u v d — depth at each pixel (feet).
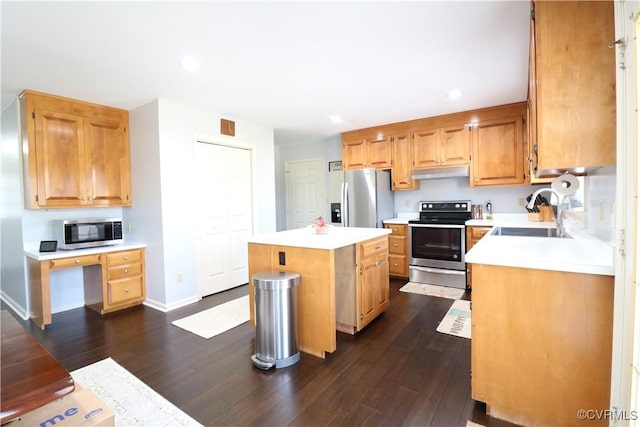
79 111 10.57
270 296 6.95
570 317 4.58
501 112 12.39
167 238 10.91
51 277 11.01
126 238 12.39
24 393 2.46
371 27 6.46
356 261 8.50
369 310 9.07
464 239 12.67
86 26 6.12
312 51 7.43
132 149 11.69
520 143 12.15
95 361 7.38
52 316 10.52
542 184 12.96
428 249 13.57
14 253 11.12
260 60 7.83
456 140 13.35
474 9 5.90
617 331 3.92
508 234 9.05
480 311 5.23
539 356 4.82
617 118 3.79
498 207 13.84
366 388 6.16
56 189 10.07
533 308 4.83
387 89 10.12
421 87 9.99
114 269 10.74
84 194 10.68
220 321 9.77
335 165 17.47
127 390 6.19
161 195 10.74
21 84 9.04
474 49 7.48
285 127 15.06
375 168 15.47
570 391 4.62
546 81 4.75
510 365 5.04
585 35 4.59
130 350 7.92
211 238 12.48
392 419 5.26
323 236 8.71
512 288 4.97
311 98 10.84
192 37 6.66
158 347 8.06
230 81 9.15
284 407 5.62
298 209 19.11
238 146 13.39
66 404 3.15
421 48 7.39
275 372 6.80
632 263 3.64
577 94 4.63
